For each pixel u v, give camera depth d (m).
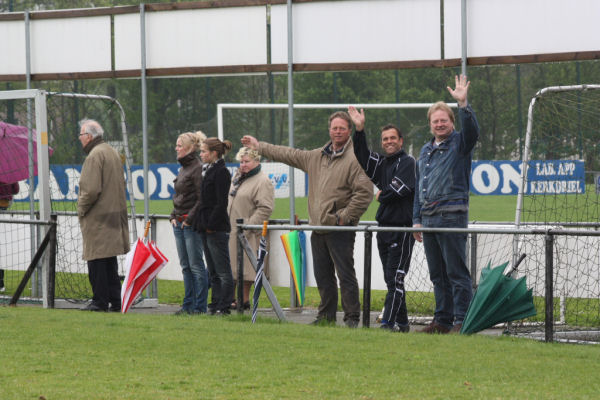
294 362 20.39
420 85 157.12
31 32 40.50
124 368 19.61
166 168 105.94
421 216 26.70
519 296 24.75
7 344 22.55
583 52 32.47
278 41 37.16
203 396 16.83
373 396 16.89
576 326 28.34
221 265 31.81
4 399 16.44
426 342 23.14
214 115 158.25
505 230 23.80
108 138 153.62
